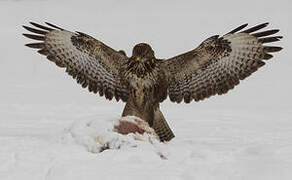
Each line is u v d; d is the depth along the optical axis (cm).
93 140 1168
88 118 1229
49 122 1667
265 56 1416
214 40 1408
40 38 1434
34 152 1128
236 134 1500
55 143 1189
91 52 1439
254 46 1411
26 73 2895
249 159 1139
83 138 1170
